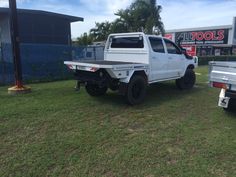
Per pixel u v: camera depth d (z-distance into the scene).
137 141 4.39
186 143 4.34
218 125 5.29
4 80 10.34
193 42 40.19
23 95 7.74
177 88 9.48
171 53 8.39
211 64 5.77
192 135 4.71
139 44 7.39
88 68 6.34
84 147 4.12
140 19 27.38
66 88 9.16
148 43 7.27
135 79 6.66
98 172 3.38
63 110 6.16
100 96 7.75
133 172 3.39
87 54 13.64
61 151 3.96
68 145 4.18
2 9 13.57
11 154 3.84
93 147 4.12
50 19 16.69
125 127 5.10
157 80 7.82
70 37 18.03
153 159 3.75
